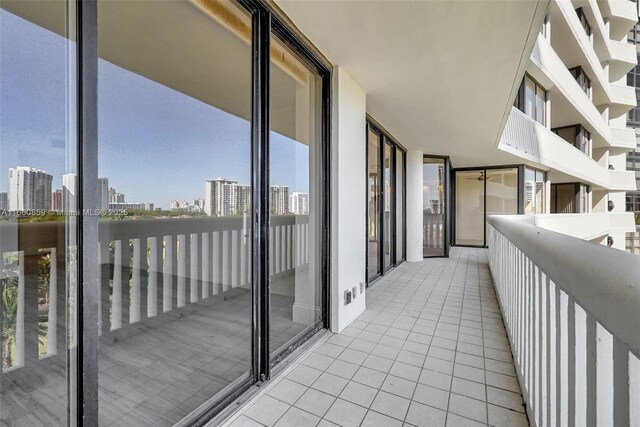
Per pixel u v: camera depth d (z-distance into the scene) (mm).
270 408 1581
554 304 1109
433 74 2648
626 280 532
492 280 4285
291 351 2141
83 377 1003
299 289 2564
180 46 1869
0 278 1005
